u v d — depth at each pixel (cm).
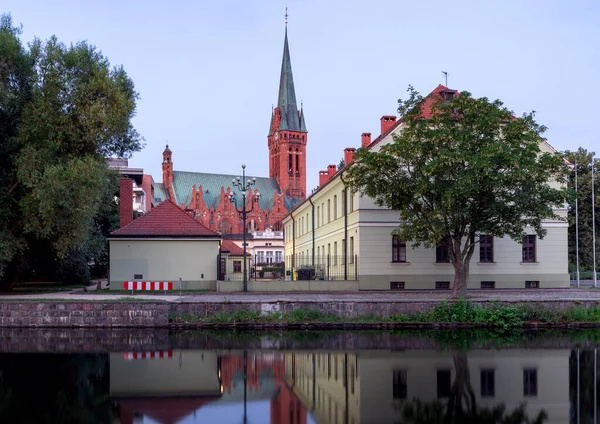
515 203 3322
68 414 1398
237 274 5184
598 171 6353
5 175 3944
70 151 4081
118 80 4262
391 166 3441
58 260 4978
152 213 4616
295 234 8069
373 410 1421
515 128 3281
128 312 3133
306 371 1930
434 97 3506
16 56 3781
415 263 4366
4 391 1653
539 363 2042
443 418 1340
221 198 14925
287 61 16800
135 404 1504
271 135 17338
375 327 3081
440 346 2452
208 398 1562
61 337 2802
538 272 4494
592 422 1302
